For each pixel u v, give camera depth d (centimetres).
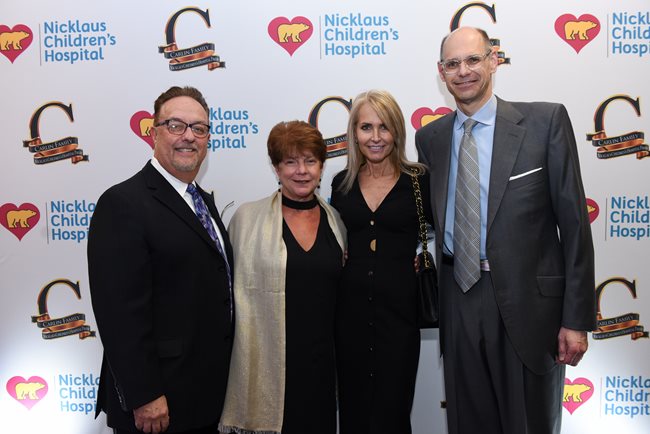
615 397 249
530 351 169
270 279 173
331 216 194
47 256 254
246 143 247
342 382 195
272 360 173
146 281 150
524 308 167
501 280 168
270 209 185
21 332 257
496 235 169
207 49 243
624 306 245
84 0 243
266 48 242
